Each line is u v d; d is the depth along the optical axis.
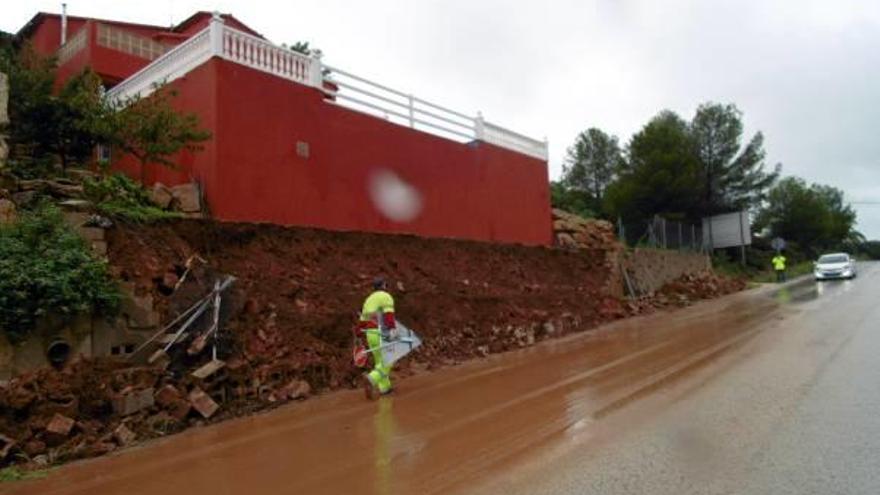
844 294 22.50
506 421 7.70
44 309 8.10
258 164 13.45
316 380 10.44
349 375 10.95
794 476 5.22
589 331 17.39
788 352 11.02
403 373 11.78
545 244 23.02
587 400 8.52
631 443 6.38
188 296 10.13
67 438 7.41
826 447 5.88
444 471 5.95
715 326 15.92
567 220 24.92
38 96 12.27
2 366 7.79
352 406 9.20
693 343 13.09
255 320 10.71
